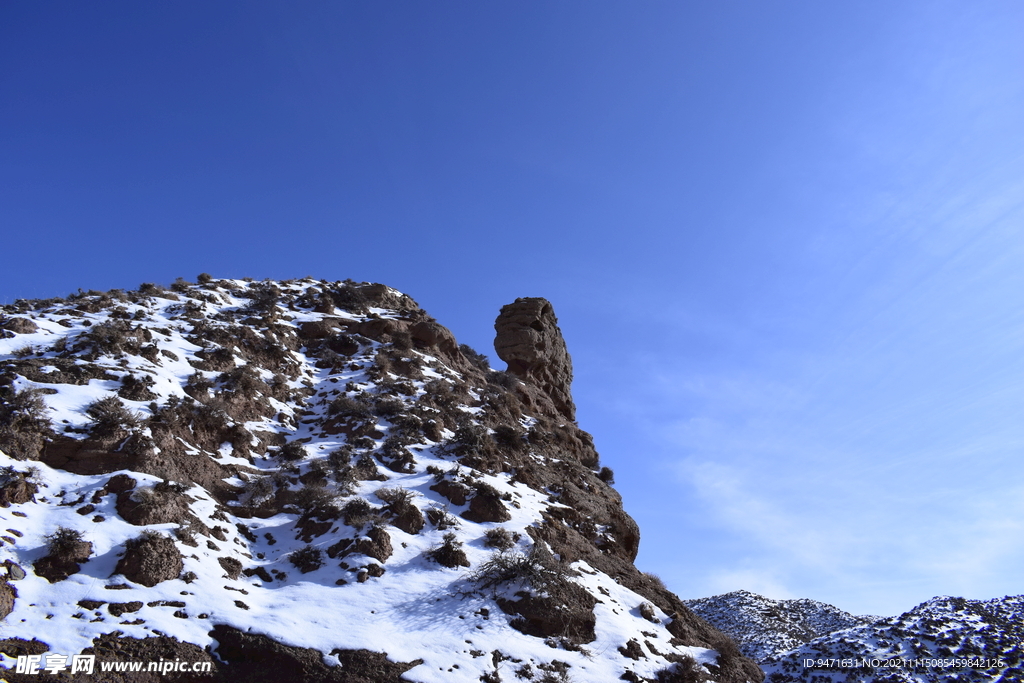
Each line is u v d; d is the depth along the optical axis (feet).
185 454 76.28
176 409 81.10
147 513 63.57
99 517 61.87
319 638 56.90
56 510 61.46
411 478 84.84
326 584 65.77
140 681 48.06
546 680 59.36
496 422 108.47
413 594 66.13
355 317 133.08
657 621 78.43
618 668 65.00
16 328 86.28
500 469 93.66
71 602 52.60
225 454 81.71
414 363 118.62
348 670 54.08
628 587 83.15
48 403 73.05
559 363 154.30
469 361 142.92
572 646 65.82
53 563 55.52
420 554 71.97
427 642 60.03
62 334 89.56
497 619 65.67
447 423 100.78
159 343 96.63
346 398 100.78
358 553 69.41
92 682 46.16
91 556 57.41
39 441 67.97
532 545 77.87
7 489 60.13
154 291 119.34
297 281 149.48
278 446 88.79
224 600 58.80
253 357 105.91
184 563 60.75
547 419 127.85
